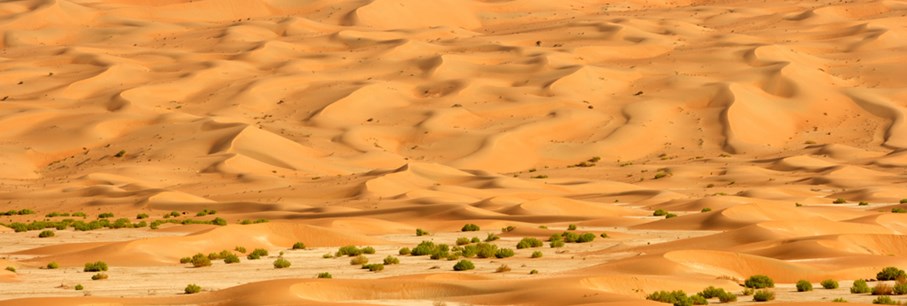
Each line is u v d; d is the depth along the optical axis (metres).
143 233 115.75
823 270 65.38
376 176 185.50
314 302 46.72
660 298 49.78
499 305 48.12
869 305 45.38
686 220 115.56
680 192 182.88
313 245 96.69
